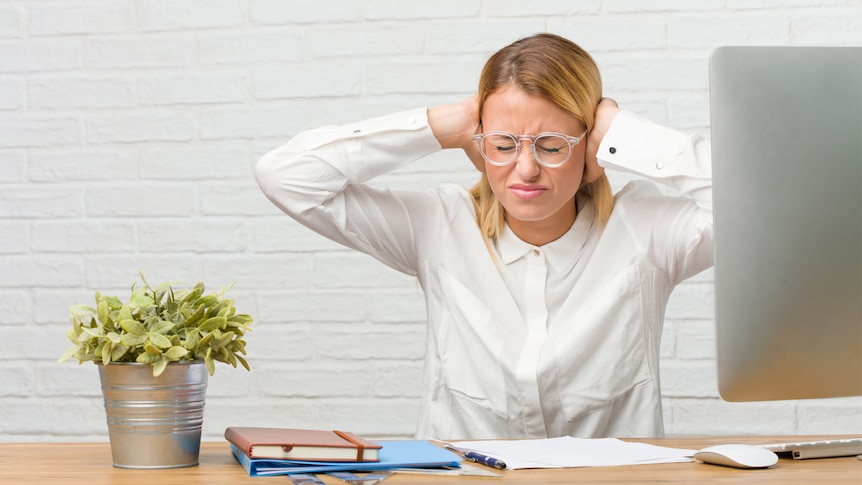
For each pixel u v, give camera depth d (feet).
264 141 7.47
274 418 7.27
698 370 6.97
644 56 7.14
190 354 3.46
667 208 5.37
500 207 5.44
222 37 7.54
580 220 5.44
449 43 7.31
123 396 3.38
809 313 3.48
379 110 7.36
